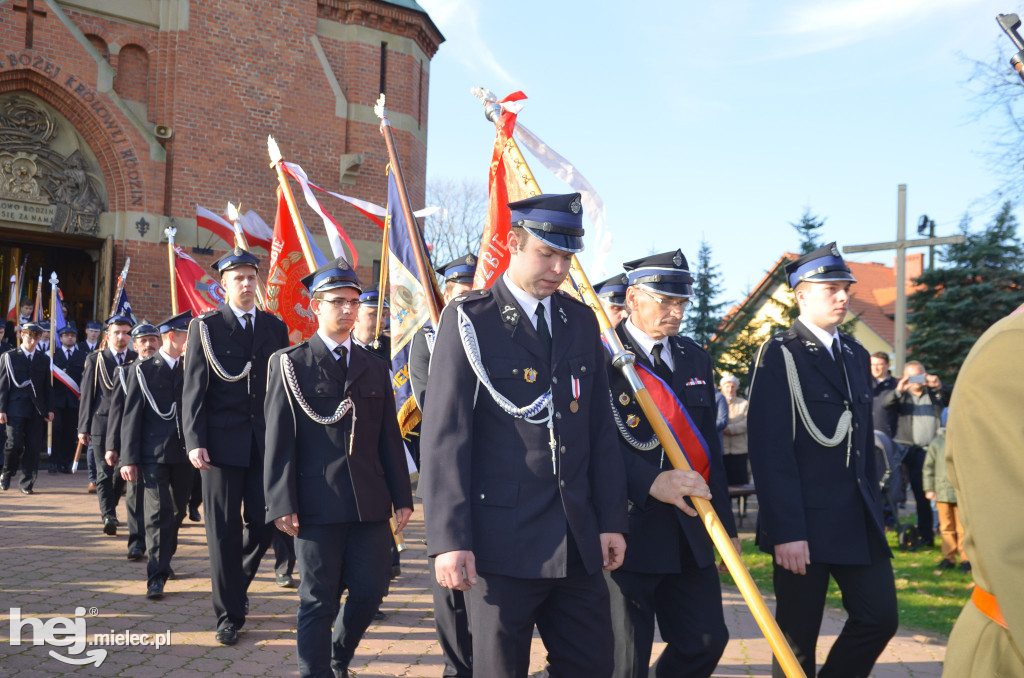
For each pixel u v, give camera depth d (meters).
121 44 17.00
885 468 9.62
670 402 3.79
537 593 2.89
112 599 6.38
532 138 4.80
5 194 15.95
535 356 3.03
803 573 3.80
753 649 5.51
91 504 11.27
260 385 5.75
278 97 17.97
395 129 19.25
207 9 17.38
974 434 1.65
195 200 17.17
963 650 1.80
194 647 5.25
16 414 12.10
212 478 5.45
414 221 6.44
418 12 19.53
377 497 4.41
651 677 3.81
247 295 5.88
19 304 17.94
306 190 8.05
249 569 5.78
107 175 16.81
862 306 36.66
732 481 10.09
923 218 16.73
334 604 4.27
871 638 3.80
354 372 4.54
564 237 3.01
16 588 6.63
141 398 6.82
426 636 5.64
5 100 15.95
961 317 24.80
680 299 3.88
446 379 2.94
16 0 15.66
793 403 3.96
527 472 2.92
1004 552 1.56
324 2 18.67
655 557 3.58
